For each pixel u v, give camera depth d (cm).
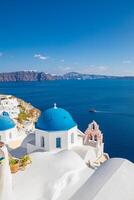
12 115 9581
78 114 14138
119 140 8481
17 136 4791
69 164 2789
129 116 13112
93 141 4338
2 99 11450
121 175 2444
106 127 10550
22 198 2281
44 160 2866
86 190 2278
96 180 2400
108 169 2553
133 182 2406
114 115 13462
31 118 10375
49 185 2444
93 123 4350
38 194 2367
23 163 2759
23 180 2528
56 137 3847
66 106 17650
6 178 2030
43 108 17325
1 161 2014
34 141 4119
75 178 2594
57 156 2958
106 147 7712
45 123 3894
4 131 4428
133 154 7069
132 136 8994
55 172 2630
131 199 2195
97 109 15662
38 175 2603
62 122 3906
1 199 1994
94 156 3859
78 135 4638
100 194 2155
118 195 2191
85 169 2845
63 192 2402
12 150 4103
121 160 2731
